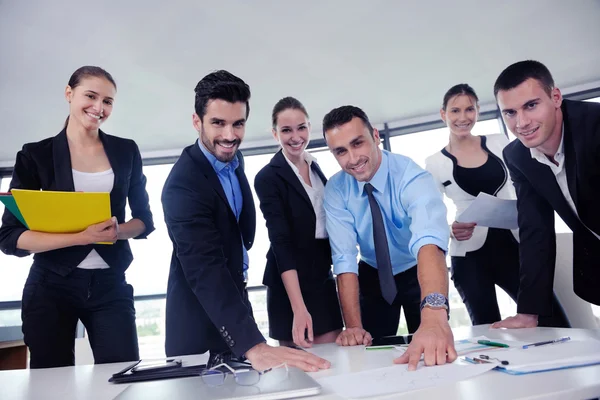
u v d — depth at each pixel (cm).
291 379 65
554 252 134
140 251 436
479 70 403
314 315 177
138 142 480
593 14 341
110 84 158
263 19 341
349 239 154
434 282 111
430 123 471
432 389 58
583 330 107
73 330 143
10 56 354
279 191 185
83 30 338
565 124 128
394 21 347
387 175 152
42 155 148
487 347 90
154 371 84
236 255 132
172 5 323
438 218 127
